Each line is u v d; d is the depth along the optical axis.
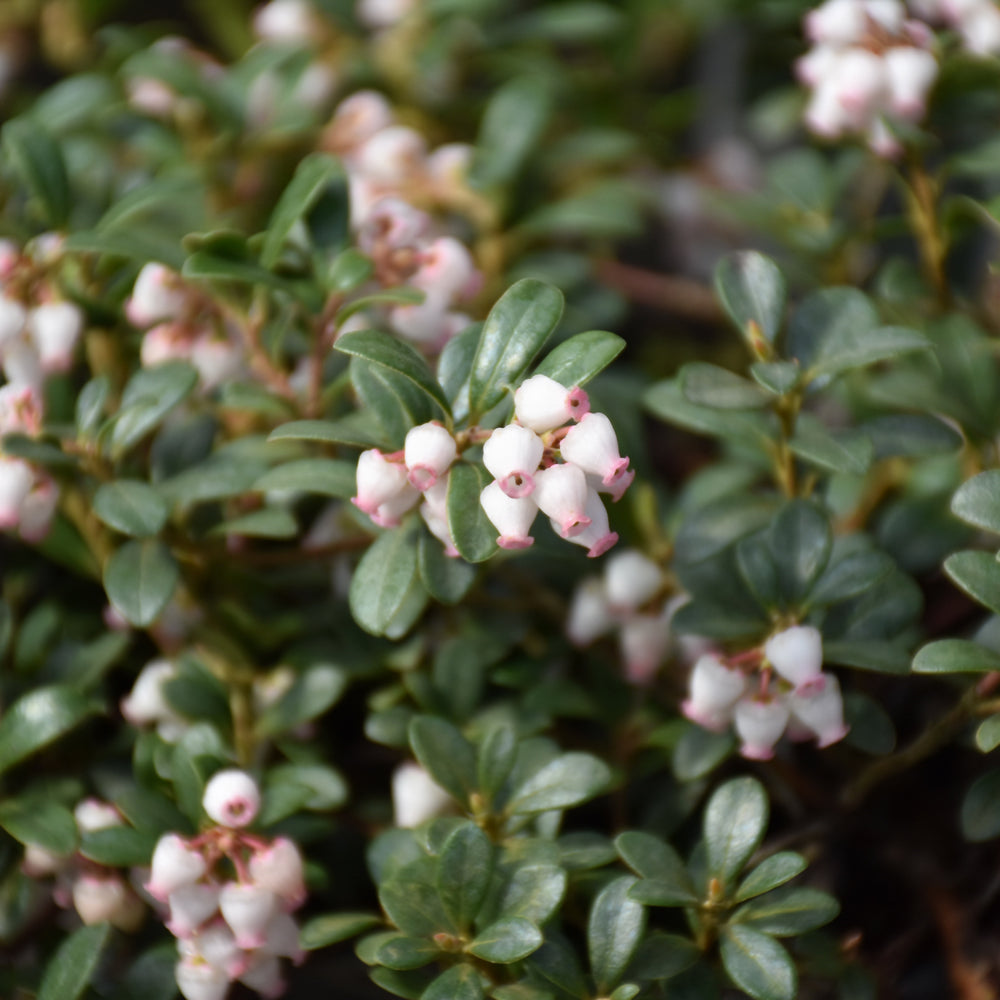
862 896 0.37
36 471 0.35
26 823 0.34
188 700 0.36
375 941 0.33
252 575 0.37
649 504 0.37
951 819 0.37
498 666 0.37
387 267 0.36
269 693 0.37
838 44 0.38
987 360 0.37
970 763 0.37
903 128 0.38
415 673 0.36
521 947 0.32
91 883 0.35
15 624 0.38
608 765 0.36
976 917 0.36
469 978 0.32
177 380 0.35
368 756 0.38
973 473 0.37
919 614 0.35
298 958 0.34
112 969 0.36
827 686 0.34
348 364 0.37
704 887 0.33
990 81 0.38
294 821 0.35
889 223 0.40
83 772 0.36
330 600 0.38
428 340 0.36
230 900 0.33
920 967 0.36
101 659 0.36
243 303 0.36
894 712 0.37
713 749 0.35
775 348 0.35
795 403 0.35
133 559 0.35
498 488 0.32
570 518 0.32
